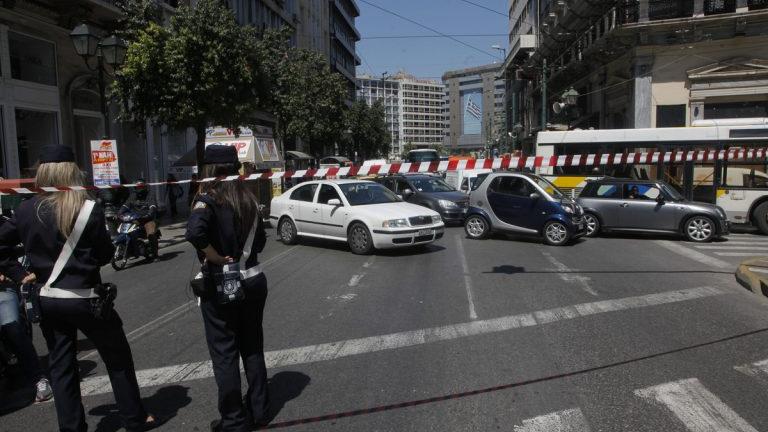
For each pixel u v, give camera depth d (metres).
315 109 36.59
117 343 3.92
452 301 7.68
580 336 6.06
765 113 25.50
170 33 16.33
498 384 4.77
